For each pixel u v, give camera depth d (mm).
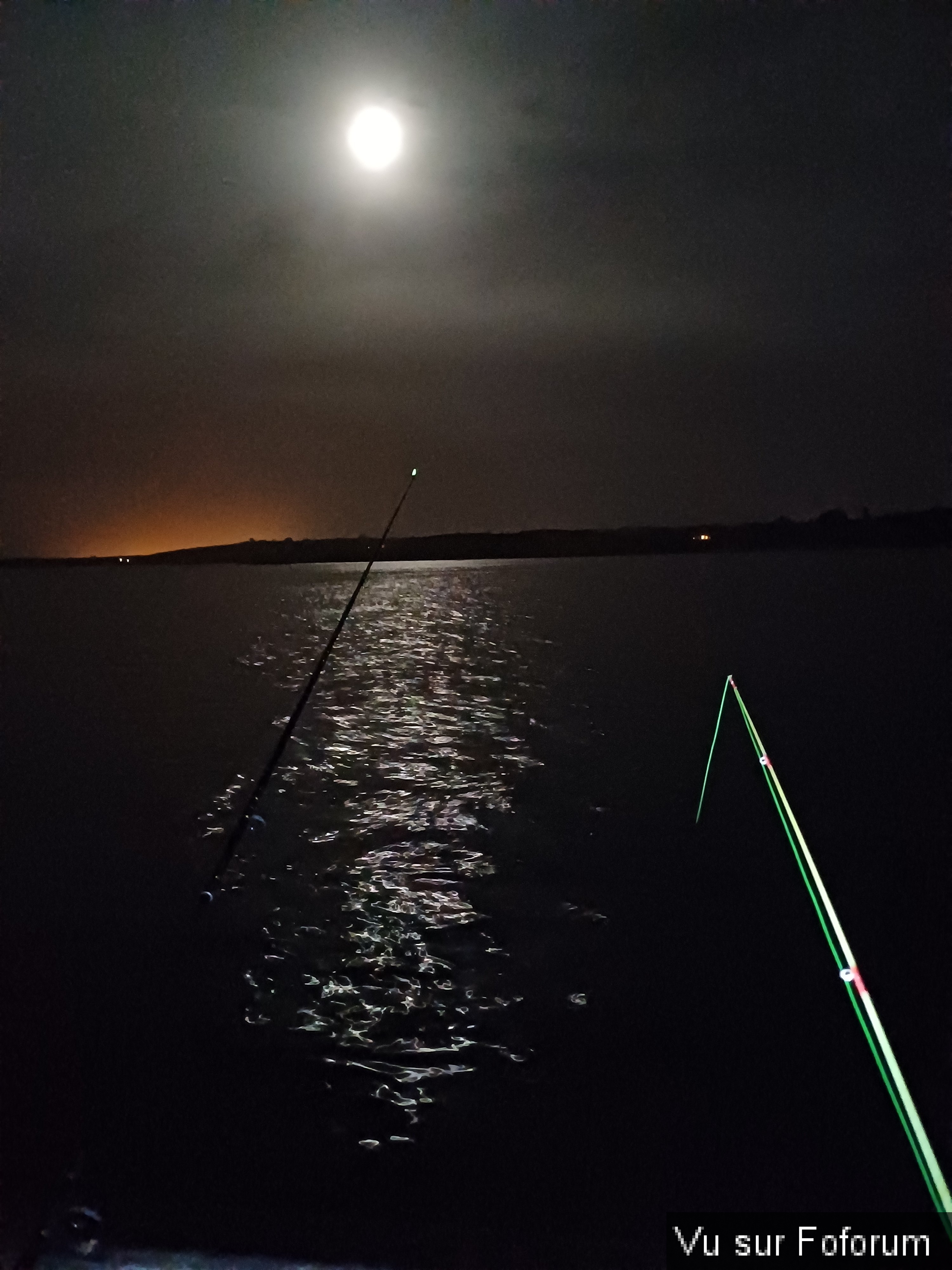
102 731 7801
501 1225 2367
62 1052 3125
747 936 3879
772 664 10305
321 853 4918
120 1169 2555
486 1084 2965
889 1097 2857
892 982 3469
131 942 3893
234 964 3719
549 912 4164
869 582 20766
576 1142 2684
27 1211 2398
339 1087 2941
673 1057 3086
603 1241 2324
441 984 3557
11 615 18469
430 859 4812
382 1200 2449
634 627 14188
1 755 7023
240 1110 2828
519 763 6605
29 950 3844
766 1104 2842
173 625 16453
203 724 8062
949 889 4211
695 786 5934
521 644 12719
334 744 7266
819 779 5992
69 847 5020
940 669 9594
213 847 4996
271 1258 2234
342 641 13664
